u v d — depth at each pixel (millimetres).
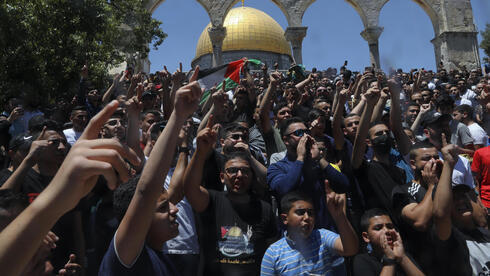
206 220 4500
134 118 4191
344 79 14570
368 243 4219
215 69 7988
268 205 4723
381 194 5199
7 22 7863
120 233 2289
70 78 9805
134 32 20641
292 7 34406
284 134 5516
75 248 4230
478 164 6703
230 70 8000
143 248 2711
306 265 3969
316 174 5078
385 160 5637
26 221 1134
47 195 1166
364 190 5430
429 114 7340
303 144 5137
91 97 8805
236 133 5637
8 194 2510
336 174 5113
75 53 9758
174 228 3025
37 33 8930
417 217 4348
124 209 2924
